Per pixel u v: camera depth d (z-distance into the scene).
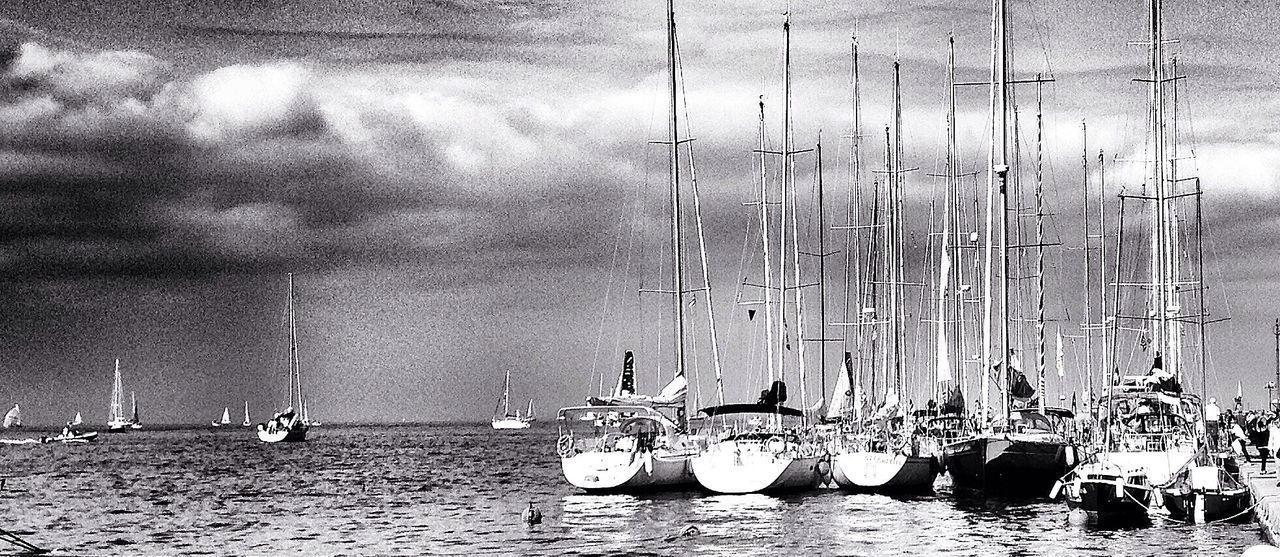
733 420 54.31
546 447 111.44
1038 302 63.78
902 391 59.81
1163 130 50.56
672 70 56.78
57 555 39.97
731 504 47.84
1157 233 50.31
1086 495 39.97
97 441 119.94
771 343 57.81
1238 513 39.47
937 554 36.12
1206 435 41.88
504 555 38.03
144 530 46.59
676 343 55.19
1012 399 53.03
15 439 112.19
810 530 41.12
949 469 48.19
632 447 51.47
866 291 65.50
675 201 56.06
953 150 62.25
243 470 81.69
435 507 53.31
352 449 108.56
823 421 55.16
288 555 39.38
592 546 39.19
